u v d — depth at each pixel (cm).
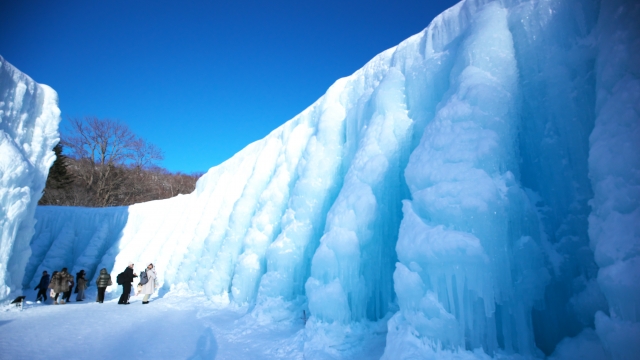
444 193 409
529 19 467
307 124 1009
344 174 768
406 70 673
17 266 971
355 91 833
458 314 382
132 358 515
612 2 370
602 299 351
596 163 327
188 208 1672
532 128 454
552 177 426
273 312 718
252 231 911
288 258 734
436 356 373
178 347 581
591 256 376
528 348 365
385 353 426
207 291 1034
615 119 322
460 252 374
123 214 1905
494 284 369
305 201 749
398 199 607
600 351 326
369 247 577
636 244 277
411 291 415
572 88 418
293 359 514
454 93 471
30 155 1016
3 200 874
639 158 296
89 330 668
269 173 1107
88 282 1667
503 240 377
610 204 306
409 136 608
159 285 1455
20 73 1002
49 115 1097
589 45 406
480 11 528
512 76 461
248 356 540
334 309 533
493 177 402
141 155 3619
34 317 782
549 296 397
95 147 3212
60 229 1809
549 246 404
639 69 323
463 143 421
